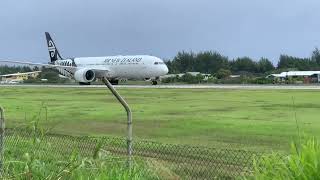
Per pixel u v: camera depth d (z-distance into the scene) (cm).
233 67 17188
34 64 7562
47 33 9194
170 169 927
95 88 6450
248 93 4691
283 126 1966
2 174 770
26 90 5966
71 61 8350
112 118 2420
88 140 1270
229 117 2408
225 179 905
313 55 16975
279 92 4794
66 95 4753
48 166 767
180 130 1897
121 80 8688
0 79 13338
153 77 7662
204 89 5753
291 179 489
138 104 3406
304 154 495
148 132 1838
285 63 17025
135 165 757
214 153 1170
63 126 2014
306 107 2948
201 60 17438
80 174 709
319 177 473
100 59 7981
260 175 527
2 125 885
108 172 700
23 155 832
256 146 1423
